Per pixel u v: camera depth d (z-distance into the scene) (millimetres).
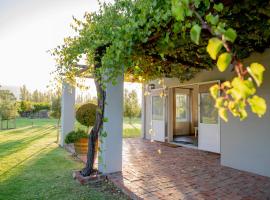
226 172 4977
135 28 2689
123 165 5445
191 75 7223
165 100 8961
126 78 5801
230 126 5453
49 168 5285
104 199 3641
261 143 4848
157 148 7730
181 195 3678
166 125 8953
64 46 5379
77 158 6262
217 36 1193
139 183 4195
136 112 18766
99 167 4766
